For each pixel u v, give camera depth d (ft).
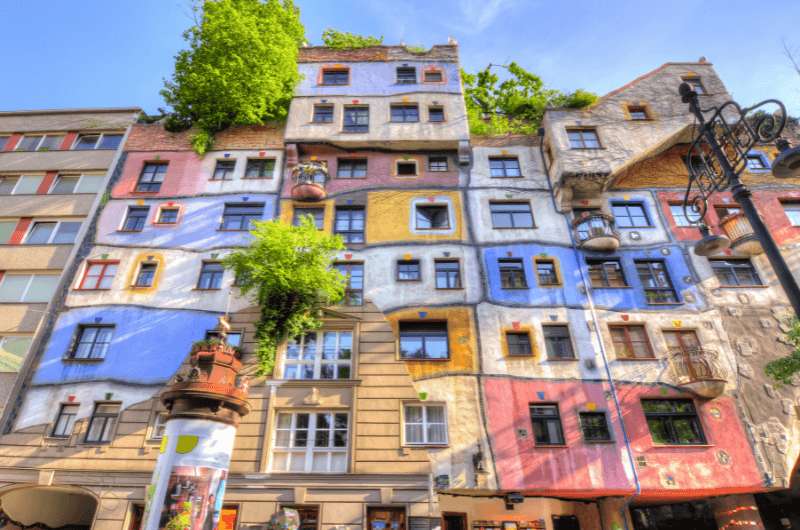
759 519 51.62
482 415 53.78
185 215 70.85
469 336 59.06
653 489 49.90
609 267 66.08
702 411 54.75
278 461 51.85
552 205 71.51
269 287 57.16
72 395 55.93
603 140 73.46
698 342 59.52
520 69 107.34
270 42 81.87
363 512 48.47
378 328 59.57
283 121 81.92
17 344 60.39
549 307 61.57
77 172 77.56
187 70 80.38
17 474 51.11
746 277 65.21
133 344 59.16
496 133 84.23
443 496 55.93
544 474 50.52
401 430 52.90
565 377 56.54
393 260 65.41
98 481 50.75
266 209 71.31
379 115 79.61
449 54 87.81
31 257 68.08
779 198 72.08
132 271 65.41
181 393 42.42
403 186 73.15
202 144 77.15
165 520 37.73
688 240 67.77
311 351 58.59
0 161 79.41
